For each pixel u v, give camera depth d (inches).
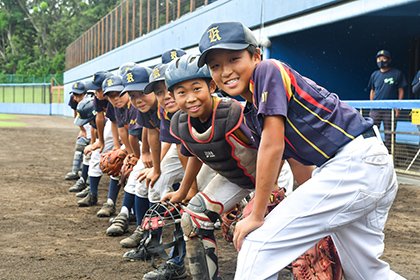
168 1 623.2
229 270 125.1
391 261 132.1
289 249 79.7
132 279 120.1
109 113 190.7
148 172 144.6
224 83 81.4
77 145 290.5
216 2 458.9
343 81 397.1
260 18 377.1
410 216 189.5
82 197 236.1
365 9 281.9
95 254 141.9
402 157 279.7
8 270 126.7
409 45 407.8
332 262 94.4
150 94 130.1
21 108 1641.2
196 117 96.3
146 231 128.3
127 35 811.4
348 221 79.9
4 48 2368.4
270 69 76.6
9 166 354.6
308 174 106.1
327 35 386.6
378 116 286.2
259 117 77.9
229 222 117.6
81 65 1160.8
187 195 120.0
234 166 95.8
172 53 150.9
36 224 179.8
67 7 2405.3
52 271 126.1
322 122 79.4
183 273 121.8
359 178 78.5
